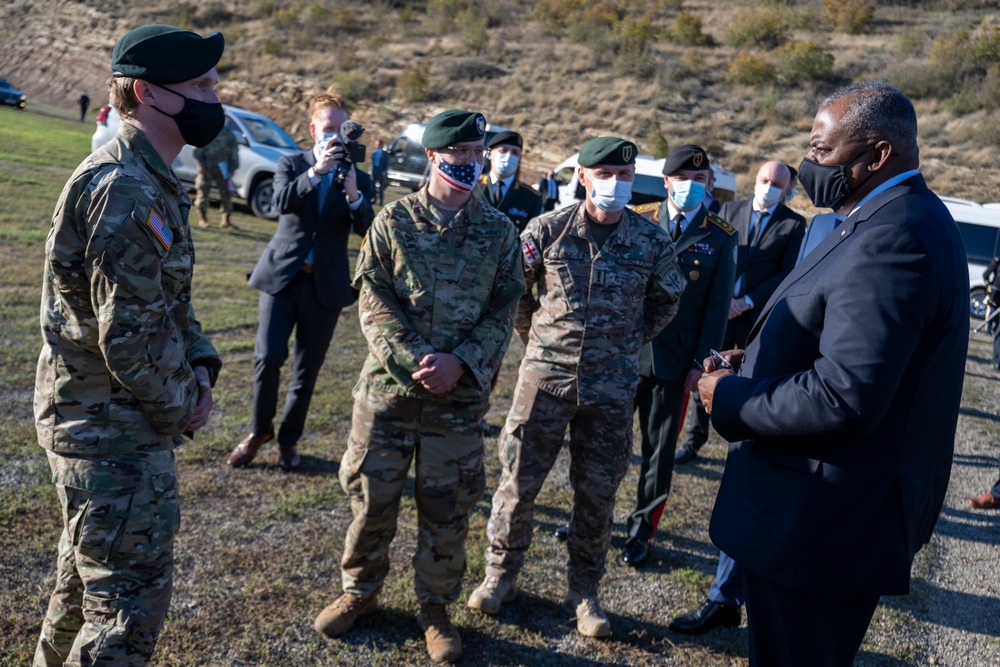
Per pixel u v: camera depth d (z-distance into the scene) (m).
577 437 3.08
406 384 2.63
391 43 36.28
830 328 1.84
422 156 18.94
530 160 25.42
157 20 38.16
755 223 4.96
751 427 1.95
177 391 2.00
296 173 3.99
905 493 1.89
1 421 4.29
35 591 2.90
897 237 1.81
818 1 37.12
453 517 2.78
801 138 25.64
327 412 5.16
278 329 4.00
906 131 1.93
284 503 3.83
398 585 3.26
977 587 3.91
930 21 34.66
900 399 1.88
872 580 1.89
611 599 3.40
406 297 2.70
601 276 3.00
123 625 1.95
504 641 2.99
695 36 34.44
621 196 2.95
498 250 2.77
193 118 2.03
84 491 1.94
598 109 28.66
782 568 1.95
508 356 7.56
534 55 33.94
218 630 2.83
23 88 34.97
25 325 5.92
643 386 3.59
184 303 2.15
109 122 12.67
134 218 1.87
